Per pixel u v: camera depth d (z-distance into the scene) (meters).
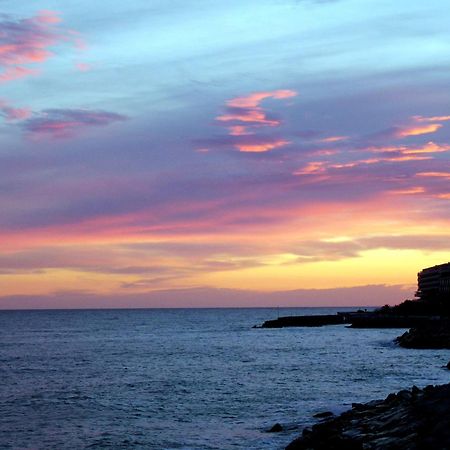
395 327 173.88
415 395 37.66
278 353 99.75
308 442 31.72
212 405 48.94
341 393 53.75
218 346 120.44
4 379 68.81
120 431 40.09
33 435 39.44
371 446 29.06
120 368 79.25
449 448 25.45
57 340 149.00
